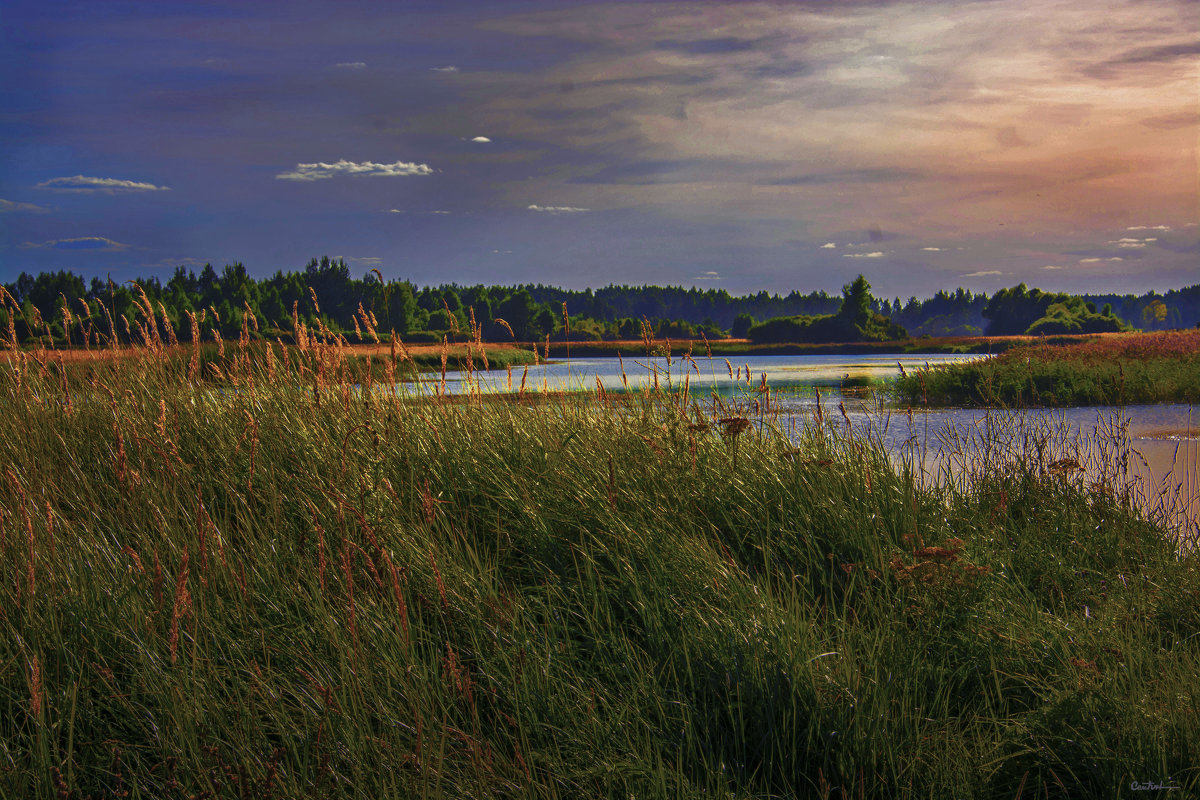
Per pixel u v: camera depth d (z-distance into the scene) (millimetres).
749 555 4020
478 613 3002
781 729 2584
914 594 3428
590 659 2986
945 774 2402
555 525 3949
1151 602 3623
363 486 3771
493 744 2416
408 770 2227
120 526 3471
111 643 2695
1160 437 10914
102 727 2432
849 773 2412
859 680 2695
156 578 2389
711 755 2436
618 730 2520
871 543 3984
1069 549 4500
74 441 4469
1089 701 2703
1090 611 3666
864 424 10977
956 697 2957
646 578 3408
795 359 64812
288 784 2082
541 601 3314
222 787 2090
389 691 2490
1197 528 4945
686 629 3021
